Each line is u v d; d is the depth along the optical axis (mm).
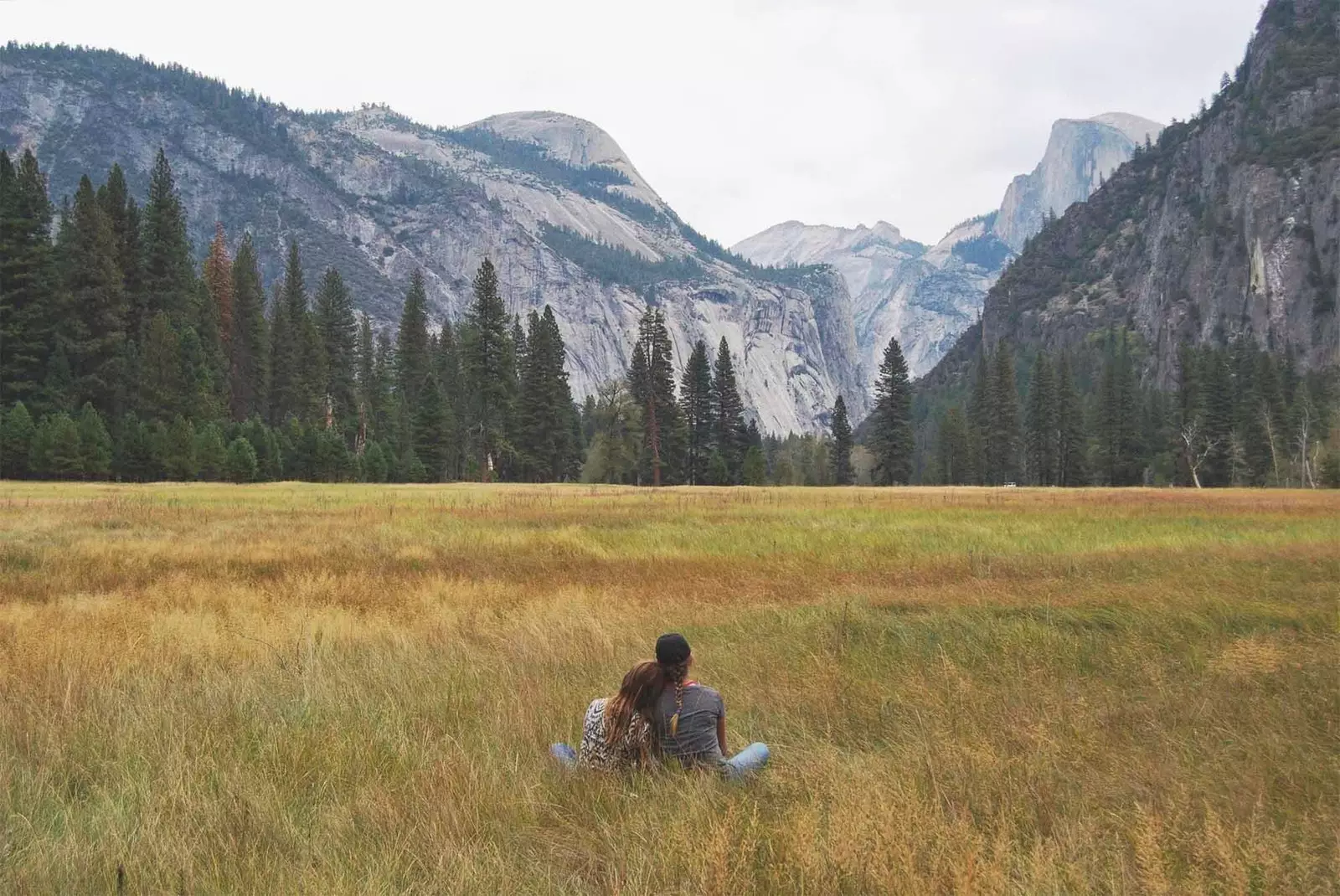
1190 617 9586
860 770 4910
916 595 11500
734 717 6434
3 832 4098
